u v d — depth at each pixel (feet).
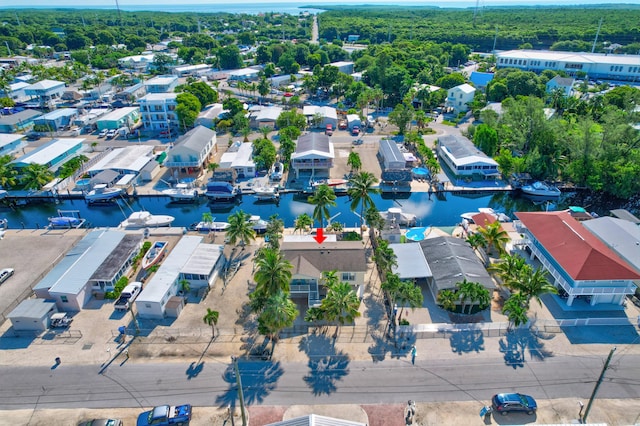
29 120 456.45
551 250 207.00
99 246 226.58
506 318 188.44
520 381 156.15
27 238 258.57
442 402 148.05
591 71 651.66
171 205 315.37
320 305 180.45
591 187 322.75
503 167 344.90
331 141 424.46
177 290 204.64
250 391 152.05
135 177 333.62
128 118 471.62
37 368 162.40
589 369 161.38
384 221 246.06
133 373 160.15
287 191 324.19
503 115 411.75
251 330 181.47
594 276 184.03
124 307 191.93
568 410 145.07
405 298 175.01
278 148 398.62
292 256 198.08
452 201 320.91
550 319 186.09
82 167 355.77
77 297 191.31
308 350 170.40
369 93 494.18
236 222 229.04
